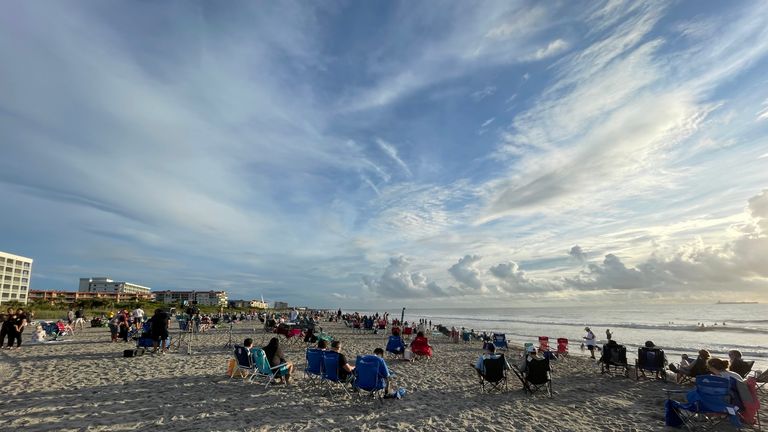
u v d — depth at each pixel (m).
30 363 11.48
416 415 7.47
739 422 6.46
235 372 10.07
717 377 6.54
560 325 58.75
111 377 9.70
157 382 9.30
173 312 43.06
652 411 8.16
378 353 9.13
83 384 8.88
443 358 16.45
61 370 10.48
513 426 7.02
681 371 10.57
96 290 159.12
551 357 16.39
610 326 54.62
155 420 6.54
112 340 17.55
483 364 9.54
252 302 142.25
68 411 6.84
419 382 10.88
